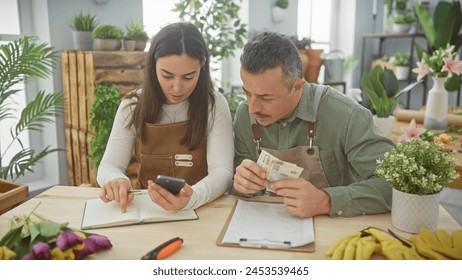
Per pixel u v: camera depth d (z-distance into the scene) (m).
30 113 2.39
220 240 1.00
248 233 1.04
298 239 1.00
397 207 1.07
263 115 1.25
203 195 1.24
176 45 1.28
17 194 1.52
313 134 1.40
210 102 1.48
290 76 1.19
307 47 3.87
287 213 1.18
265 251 0.95
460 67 2.42
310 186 1.16
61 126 3.08
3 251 0.85
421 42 5.37
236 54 4.21
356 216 1.17
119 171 1.41
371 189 1.19
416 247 0.94
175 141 1.49
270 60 1.15
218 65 4.23
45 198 1.28
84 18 2.83
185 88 1.34
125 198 1.18
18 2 2.90
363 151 1.35
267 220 1.13
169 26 1.34
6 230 1.06
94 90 2.65
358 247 0.91
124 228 1.08
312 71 3.84
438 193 1.04
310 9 5.15
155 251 0.92
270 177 1.18
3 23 2.88
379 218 1.16
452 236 0.96
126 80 2.79
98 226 1.08
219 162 1.42
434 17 4.67
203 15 2.95
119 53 2.73
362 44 5.64
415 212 1.03
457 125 2.69
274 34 1.21
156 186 1.15
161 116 1.51
